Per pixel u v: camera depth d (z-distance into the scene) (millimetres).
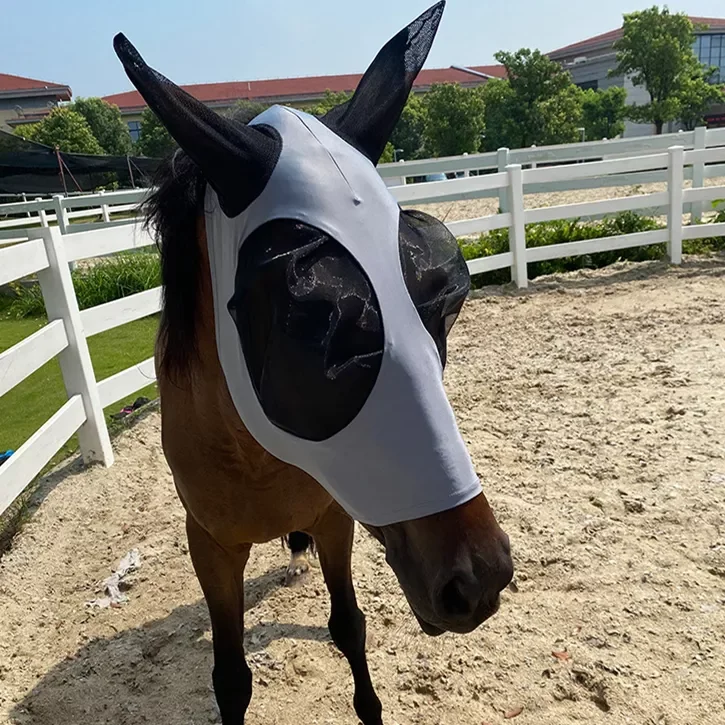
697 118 46344
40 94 61500
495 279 8297
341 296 1199
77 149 34969
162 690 2551
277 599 3023
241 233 1341
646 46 43594
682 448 3982
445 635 2703
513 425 4504
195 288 1623
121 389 4590
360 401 1230
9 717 2449
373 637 2730
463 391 5129
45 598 3111
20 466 3445
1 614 2975
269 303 1259
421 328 1277
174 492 3973
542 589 2936
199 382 1668
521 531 3314
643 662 2504
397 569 1372
